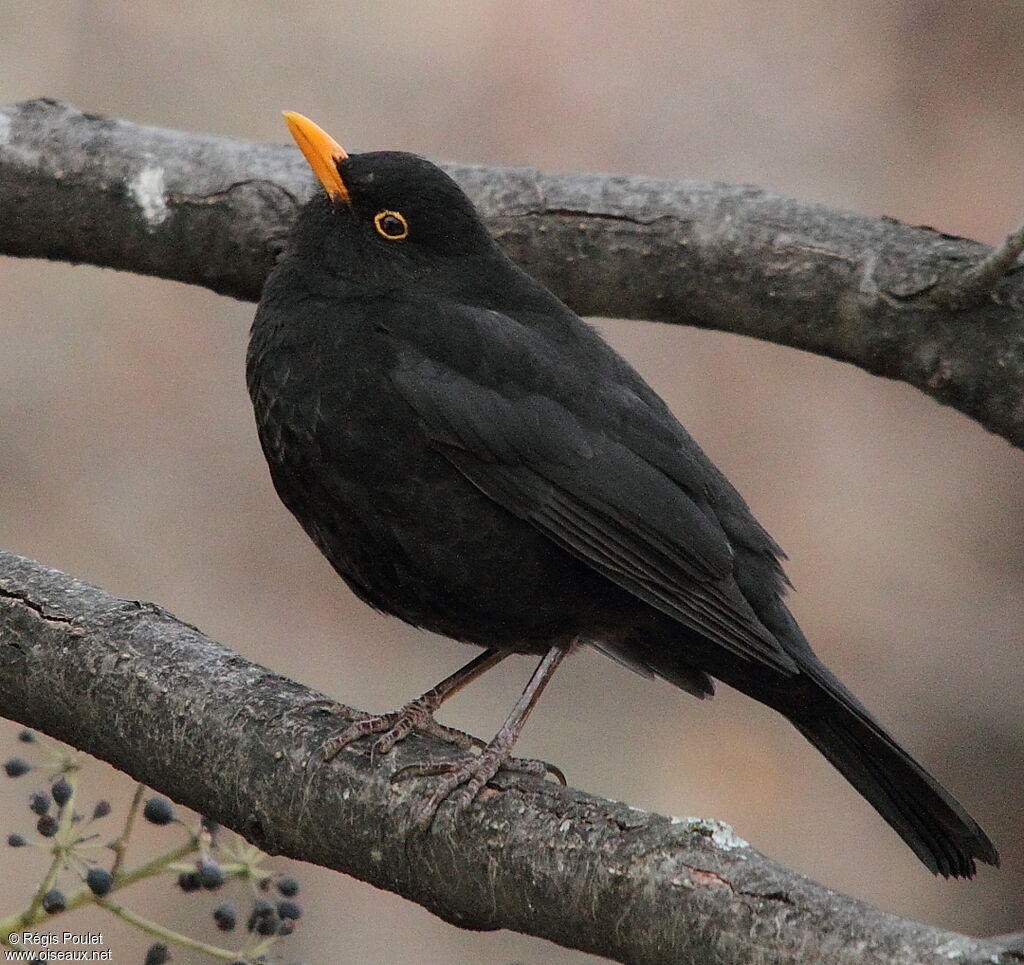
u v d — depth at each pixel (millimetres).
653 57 17906
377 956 15031
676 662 9766
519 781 7648
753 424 17672
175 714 8086
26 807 14648
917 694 17031
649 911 7008
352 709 8188
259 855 8312
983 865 16562
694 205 10125
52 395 16844
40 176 10266
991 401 9727
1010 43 18219
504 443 9094
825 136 17922
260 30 17375
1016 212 17859
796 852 16438
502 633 9375
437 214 9672
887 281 9750
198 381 17141
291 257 9719
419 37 17547
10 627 8352
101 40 17109
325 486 9203
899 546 17438
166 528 16641
